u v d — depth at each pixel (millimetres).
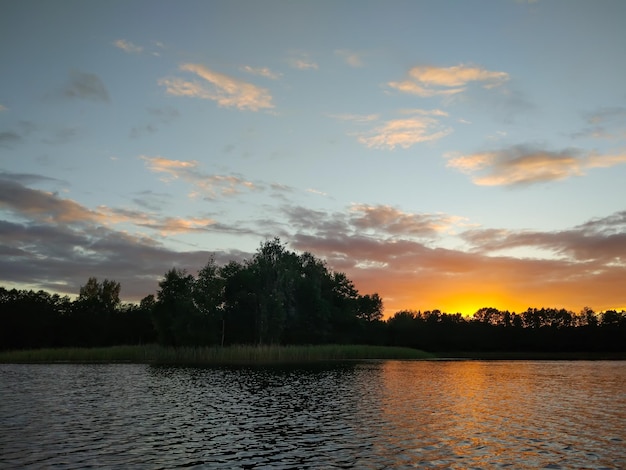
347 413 31734
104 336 143375
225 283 112062
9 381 52719
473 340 158875
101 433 25250
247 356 92188
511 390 45781
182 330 103625
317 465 19281
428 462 19672
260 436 24562
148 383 50750
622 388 48156
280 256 128875
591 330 155625
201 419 29469
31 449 21703
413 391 44312
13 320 135000
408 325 163250
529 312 193125
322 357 100750
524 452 21312
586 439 23969
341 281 152750
